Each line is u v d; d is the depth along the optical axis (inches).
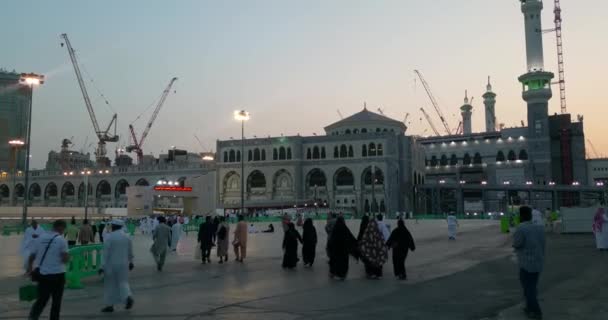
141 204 3368.6
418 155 5152.6
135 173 5772.6
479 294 551.5
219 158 4990.2
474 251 1100.5
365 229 703.1
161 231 799.1
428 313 451.8
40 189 6574.8
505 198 5797.2
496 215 4057.6
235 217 2992.1
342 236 688.4
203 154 6619.1
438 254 1035.3
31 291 438.3
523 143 5831.7
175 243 1210.0
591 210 1571.1
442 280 665.6
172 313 458.3
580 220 1571.1
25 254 712.4
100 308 486.6
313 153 4724.4
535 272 414.9
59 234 402.6
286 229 840.3
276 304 502.0
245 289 601.6
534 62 6131.9
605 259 852.6
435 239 1544.0
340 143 4638.3
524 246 417.7
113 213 3767.2
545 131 5718.5
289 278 698.8
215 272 775.1
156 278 708.0
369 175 4510.3
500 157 5920.3
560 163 6018.7
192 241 1656.0
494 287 598.9
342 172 4667.8
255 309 476.4
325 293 568.4
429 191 5310.0
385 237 907.4
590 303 483.5
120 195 5871.1
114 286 466.3
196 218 2728.8
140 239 1812.3
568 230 1576.0
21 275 745.0
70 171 6269.7
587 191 5659.5
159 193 3454.7
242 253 935.7
